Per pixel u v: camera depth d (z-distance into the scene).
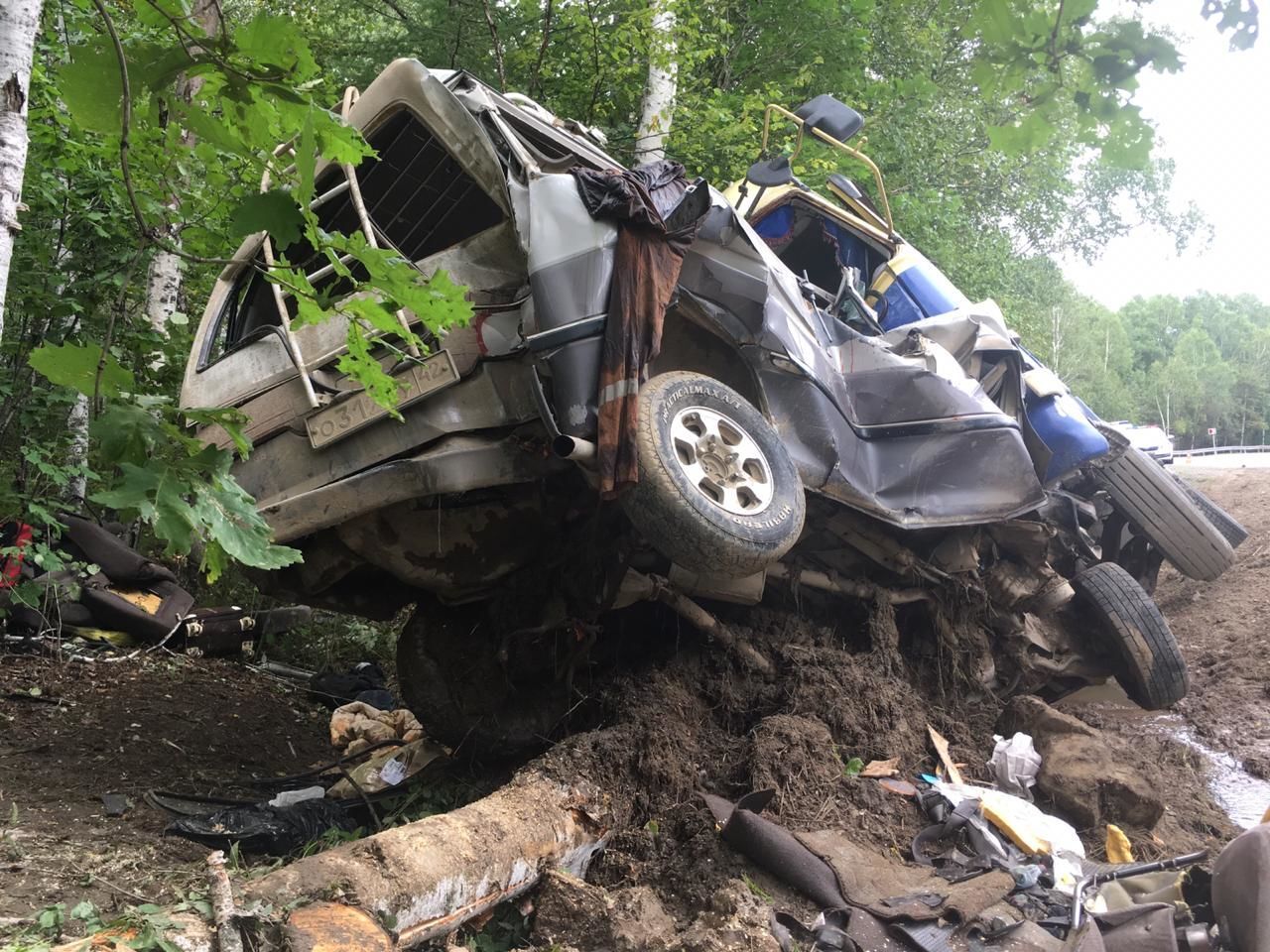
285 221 1.63
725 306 4.05
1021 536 5.49
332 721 5.61
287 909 2.50
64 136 5.41
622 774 3.78
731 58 11.14
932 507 4.93
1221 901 3.27
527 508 4.07
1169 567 10.88
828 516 4.82
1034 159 15.34
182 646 6.61
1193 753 5.76
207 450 1.62
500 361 3.59
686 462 3.68
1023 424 5.96
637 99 9.84
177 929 2.32
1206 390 77.69
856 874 3.38
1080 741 4.66
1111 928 3.30
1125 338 82.31
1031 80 2.12
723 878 3.34
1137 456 6.73
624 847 3.58
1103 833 4.30
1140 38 1.96
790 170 5.34
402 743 5.08
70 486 6.91
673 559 3.65
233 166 2.30
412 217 3.98
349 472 3.70
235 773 4.74
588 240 3.52
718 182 9.25
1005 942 3.13
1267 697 6.92
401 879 2.77
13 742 4.48
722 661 4.50
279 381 3.86
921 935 3.12
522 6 9.04
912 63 11.20
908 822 3.95
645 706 4.11
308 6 10.36
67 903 2.88
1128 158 2.11
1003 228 20.25
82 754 4.49
